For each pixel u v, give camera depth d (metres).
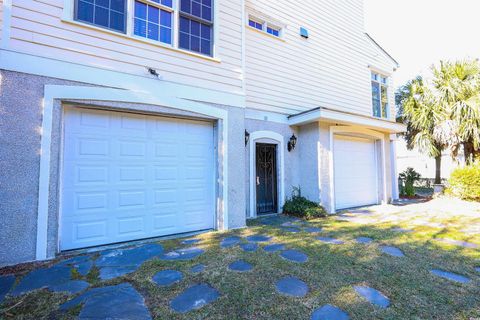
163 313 2.17
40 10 3.50
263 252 3.69
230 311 2.21
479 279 2.81
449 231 4.90
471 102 9.36
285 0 7.73
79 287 2.63
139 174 4.34
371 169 8.95
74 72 3.68
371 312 2.18
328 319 2.08
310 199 7.17
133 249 3.83
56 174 3.51
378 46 10.60
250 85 6.80
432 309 2.23
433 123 10.63
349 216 6.61
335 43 9.03
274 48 7.38
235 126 5.28
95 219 3.93
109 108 4.02
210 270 3.05
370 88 10.12
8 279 2.80
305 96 7.97
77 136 3.83
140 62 4.24
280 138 7.22
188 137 4.90
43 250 3.37
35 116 3.39
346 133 7.93
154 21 4.50
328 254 3.59
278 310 2.22
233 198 5.17
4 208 3.16
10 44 3.29
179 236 4.56
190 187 4.87
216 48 5.08
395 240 4.27
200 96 4.84
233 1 5.47
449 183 9.62
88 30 3.83
